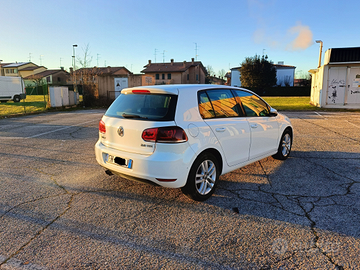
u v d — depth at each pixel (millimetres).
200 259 2451
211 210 3395
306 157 5832
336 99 17750
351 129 9555
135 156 3320
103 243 2693
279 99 32969
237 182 4359
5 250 2570
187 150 3264
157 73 53844
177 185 3271
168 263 2393
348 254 2502
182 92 3457
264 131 4695
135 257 2477
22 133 9102
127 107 3660
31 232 2887
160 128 3186
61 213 3316
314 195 3838
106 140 3777
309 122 11422
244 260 2434
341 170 4945
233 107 4188
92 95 23016
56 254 2516
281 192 3947
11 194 3895
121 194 3896
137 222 3104
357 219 3145
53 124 11359
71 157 5965
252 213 3309
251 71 49094
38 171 4961
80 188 4125
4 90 24859
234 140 3990
